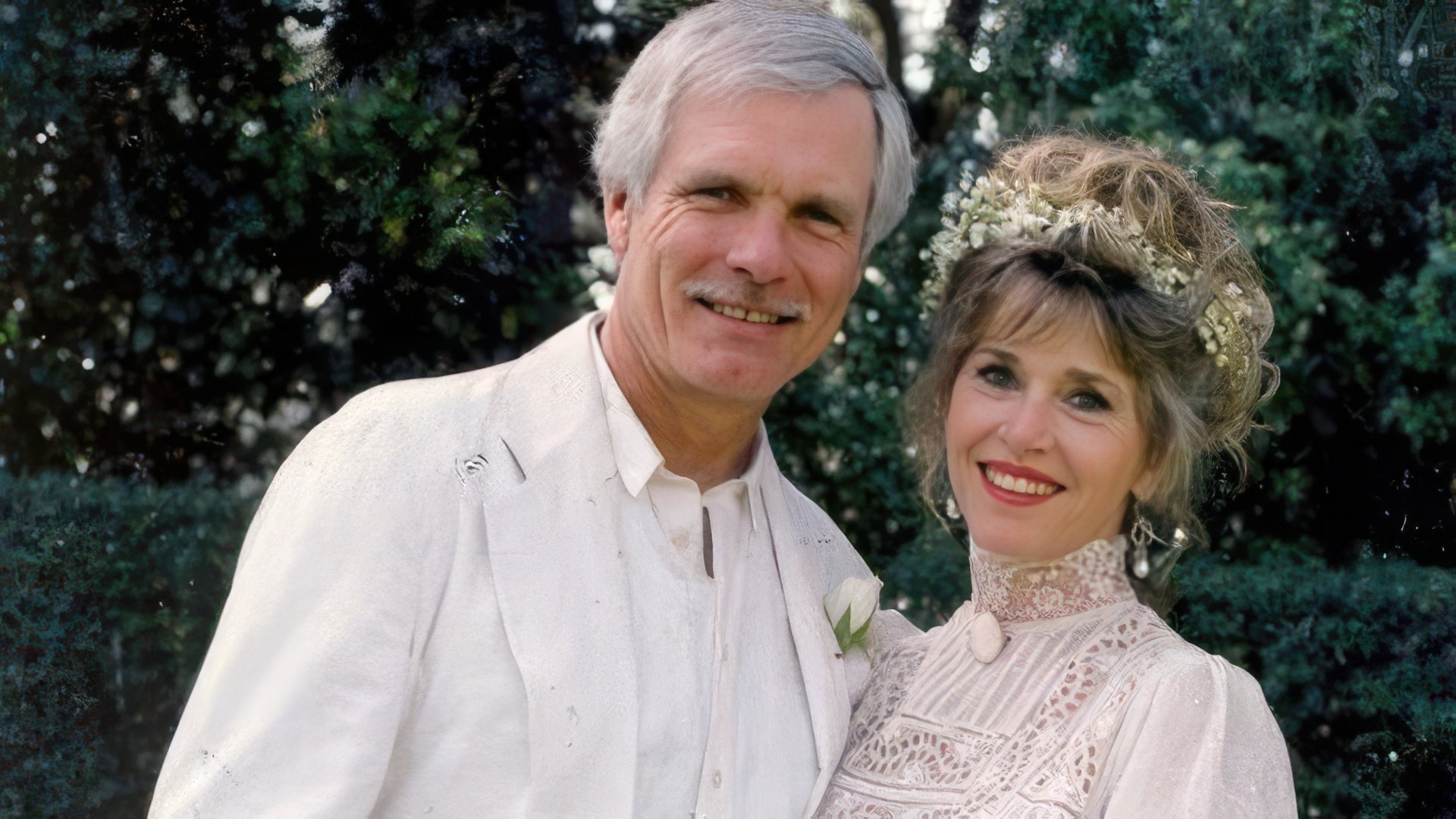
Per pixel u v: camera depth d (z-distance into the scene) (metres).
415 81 3.64
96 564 3.72
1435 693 3.65
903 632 2.31
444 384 1.99
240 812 1.69
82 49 3.55
